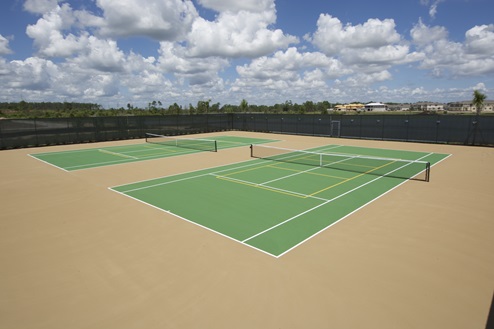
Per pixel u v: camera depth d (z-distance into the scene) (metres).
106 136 30.61
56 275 6.50
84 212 10.25
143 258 7.14
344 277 6.23
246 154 21.67
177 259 7.07
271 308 5.32
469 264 6.72
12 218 9.77
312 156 20.78
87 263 6.97
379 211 10.02
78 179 14.76
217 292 5.80
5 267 6.84
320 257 7.07
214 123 39.09
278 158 20.02
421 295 5.63
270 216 9.68
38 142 26.86
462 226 8.77
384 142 28.14
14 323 5.05
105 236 8.36
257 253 7.30
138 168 17.12
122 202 11.23
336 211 10.07
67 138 28.34
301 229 8.66
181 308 5.36
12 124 25.47
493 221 9.12
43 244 7.94
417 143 27.19
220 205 10.79
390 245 7.63
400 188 12.69
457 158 19.53
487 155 20.52
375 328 4.82
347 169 16.53
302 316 5.10
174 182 13.98
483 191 12.14
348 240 7.93
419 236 8.13
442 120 26.34
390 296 5.60
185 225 9.04
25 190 12.95
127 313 5.26
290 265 6.73
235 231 8.58
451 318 5.02
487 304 5.37
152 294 5.78
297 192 12.25
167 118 34.66
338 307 5.32
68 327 4.95
